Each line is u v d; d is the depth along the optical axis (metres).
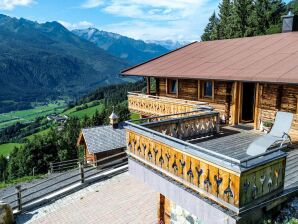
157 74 16.91
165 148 7.57
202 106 12.46
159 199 9.16
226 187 5.81
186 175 6.93
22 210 13.32
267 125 11.66
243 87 13.70
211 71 13.85
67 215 12.31
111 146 22.12
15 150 45.09
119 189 14.03
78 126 58.16
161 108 16.53
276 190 6.20
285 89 11.17
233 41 18.66
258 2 44.09
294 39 14.49
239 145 10.02
